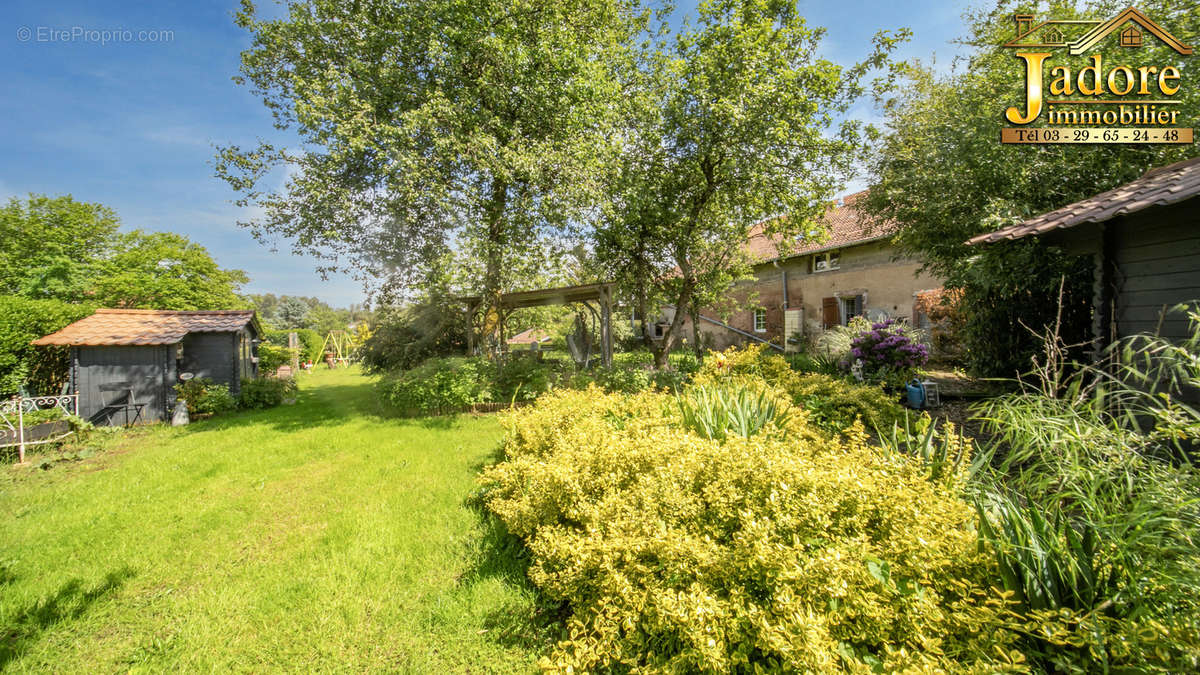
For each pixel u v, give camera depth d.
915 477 2.11
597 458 2.98
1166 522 1.68
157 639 2.26
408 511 3.71
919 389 6.22
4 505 4.05
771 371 7.47
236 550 3.16
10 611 2.49
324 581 2.71
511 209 8.65
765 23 7.92
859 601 1.53
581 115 8.34
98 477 4.88
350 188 8.36
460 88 8.41
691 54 8.88
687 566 1.84
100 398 8.36
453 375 8.08
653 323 20.28
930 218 7.45
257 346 14.41
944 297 9.50
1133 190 3.91
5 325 8.77
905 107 8.54
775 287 16.38
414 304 12.16
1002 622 1.43
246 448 6.00
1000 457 3.35
